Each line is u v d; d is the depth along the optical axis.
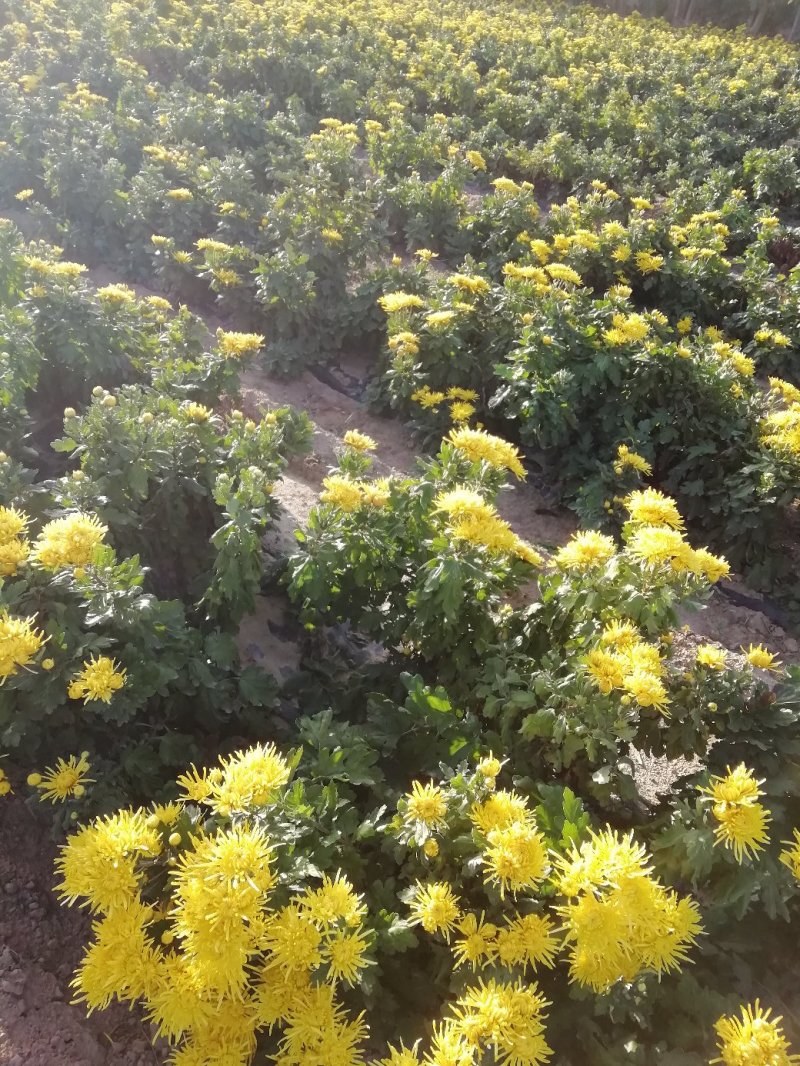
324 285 8.06
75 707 2.85
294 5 18.50
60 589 2.79
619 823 2.93
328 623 4.06
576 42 20.44
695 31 27.55
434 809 2.26
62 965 2.60
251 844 1.95
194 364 5.53
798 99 16.33
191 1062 2.04
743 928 2.66
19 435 4.49
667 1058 2.17
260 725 3.44
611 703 2.63
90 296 5.68
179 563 4.36
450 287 7.27
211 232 9.50
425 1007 2.34
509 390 6.18
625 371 6.36
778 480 5.77
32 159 10.03
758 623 5.69
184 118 11.43
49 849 2.91
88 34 14.24
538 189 13.66
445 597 2.97
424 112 16.06
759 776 2.84
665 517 2.90
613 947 1.98
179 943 2.18
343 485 3.49
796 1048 2.38
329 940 2.01
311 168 9.95
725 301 9.42
